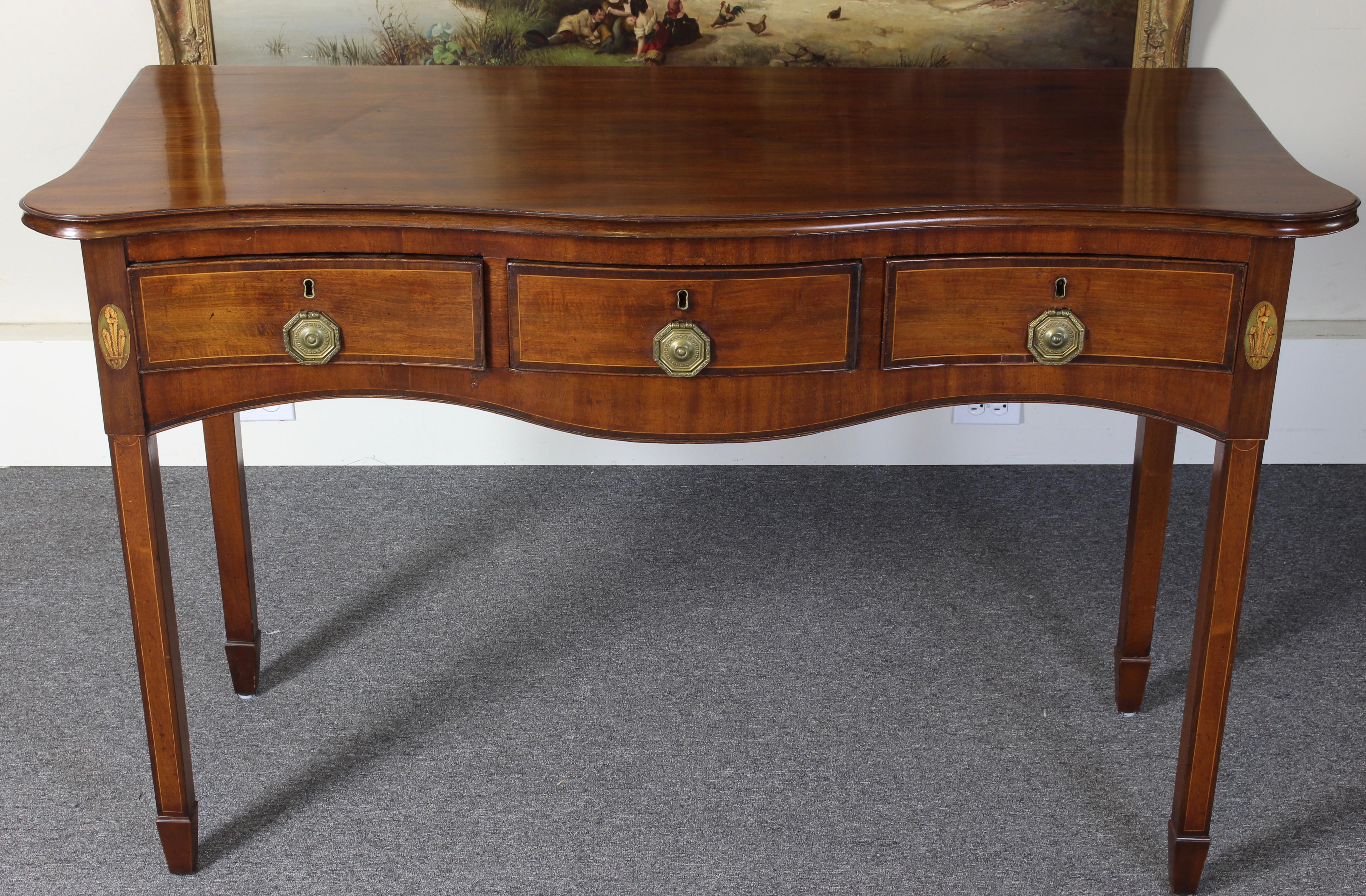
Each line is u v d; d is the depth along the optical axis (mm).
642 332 1617
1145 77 2227
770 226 1543
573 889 1836
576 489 2938
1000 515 2830
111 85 2781
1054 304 1618
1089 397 1671
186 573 2611
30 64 2746
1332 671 2312
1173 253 1584
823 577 2609
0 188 2846
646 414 1672
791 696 2252
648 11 2641
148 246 1564
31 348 2887
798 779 2055
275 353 1640
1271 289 1576
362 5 2639
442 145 1842
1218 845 1929
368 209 1562
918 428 3004
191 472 2996
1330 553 2674
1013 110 2035
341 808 1989
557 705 2229
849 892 1834
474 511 2850
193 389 1646
